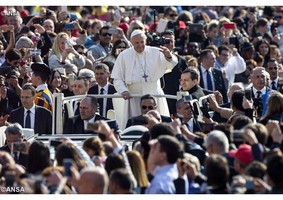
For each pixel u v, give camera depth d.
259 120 41.59
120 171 29.52
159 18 72.06
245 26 74.69
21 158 37.91
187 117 41.69
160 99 45.81
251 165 30.38
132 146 37.66
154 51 46.88
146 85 46.81
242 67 59.69
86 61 54.50
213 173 29.89
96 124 34.03
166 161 30.98
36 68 47.28
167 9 69.81
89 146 33.03
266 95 45.16
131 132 40.94
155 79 46.91
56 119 44.56
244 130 32.09
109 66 53.53
